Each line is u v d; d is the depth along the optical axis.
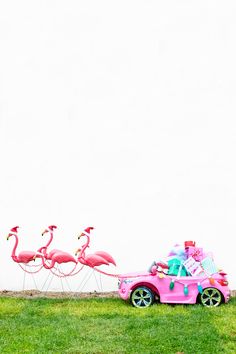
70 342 6.75
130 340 6.81
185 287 8.64
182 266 8.85
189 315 7.93
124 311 8.29
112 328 7.28
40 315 8.17
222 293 8.62
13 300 9.27
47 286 10.42
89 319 7.79
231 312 8.11
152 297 8.72
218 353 6.36
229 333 7.03
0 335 7.13
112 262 9.32
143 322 7.52
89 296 9.88
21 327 7.46
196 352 6.41
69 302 9.03
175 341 6.71
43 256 9.23
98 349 6.48
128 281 8.83
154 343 6.67
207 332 7.01
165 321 7.57
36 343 6.72
